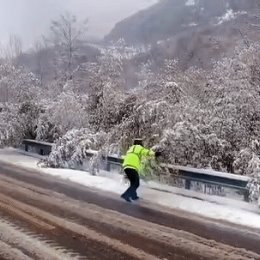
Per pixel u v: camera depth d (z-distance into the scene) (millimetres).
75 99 18297
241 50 13727
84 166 15312
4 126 19672
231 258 6785
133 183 10703
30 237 7727
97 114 16641
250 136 12172
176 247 7273
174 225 8609
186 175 11492
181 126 11812
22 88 21984
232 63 13266
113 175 13734
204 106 13031
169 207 10078
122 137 13289
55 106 18391
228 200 10414
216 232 8172
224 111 12398
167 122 12375
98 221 8836
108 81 16688
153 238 7746
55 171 14852
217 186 11078
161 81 13977
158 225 8594
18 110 20078
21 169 15562
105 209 9859
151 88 14164
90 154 14922
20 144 20375
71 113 17922
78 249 7082
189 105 12711
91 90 17375
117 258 6664
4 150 20703
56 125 18406
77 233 7988
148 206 10164
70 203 10414
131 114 13875
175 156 12008
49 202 10508
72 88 20703
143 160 11688
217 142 12055
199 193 11141
